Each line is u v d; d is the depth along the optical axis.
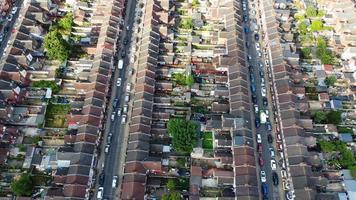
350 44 185.38
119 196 137.62
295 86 167.00
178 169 144.12
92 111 149.62
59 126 153.25
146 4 193.25
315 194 135.62
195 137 145.38
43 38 179.38
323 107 164.12
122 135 152.50
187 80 164.62
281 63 169.88
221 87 165.75
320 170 146.75
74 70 169.50
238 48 174.12
